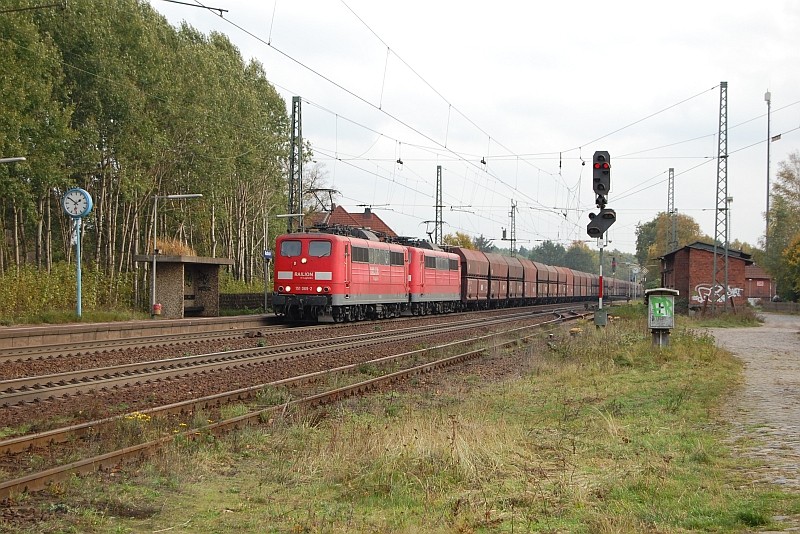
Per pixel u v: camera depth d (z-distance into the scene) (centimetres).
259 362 2009
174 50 4906
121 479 874
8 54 3459
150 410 1230
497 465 912
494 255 6209
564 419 1246
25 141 3612
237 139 5350
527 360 2253
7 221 4712
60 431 1057
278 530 722
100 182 4541
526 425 1217
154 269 3688
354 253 3600
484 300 5753
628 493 777
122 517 758
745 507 696
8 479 850
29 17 3719
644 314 4072
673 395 1434
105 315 3462
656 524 658
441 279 4794
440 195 6300
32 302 3456
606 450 998
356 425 1227
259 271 6931
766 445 984
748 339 3019
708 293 5169
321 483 892
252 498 834
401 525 710
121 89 4091
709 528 646
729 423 1153
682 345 2208
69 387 1445
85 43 4047
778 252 8500
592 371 1842
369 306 3944
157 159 4541
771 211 8775
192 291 4025
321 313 3525
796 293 8225
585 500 762
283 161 6284
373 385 1712
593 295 9912
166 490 855
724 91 4481
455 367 2133
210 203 5259
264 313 4325
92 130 4056
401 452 927
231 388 1568
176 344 2395
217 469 960
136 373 1692
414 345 2622
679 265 5372
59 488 813
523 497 775
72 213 3362
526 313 5362
